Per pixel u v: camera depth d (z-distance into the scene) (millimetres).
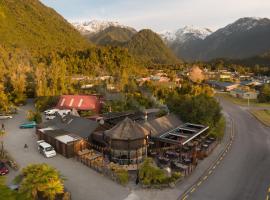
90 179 35031
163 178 33219
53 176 29547
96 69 169250
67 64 164875
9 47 179875
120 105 76375
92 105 73688
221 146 49594
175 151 43969
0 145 47750
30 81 104000
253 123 70000
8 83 94750
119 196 30891
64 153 42844
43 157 42469
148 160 35844
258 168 39844
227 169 39219
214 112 58000
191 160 40375
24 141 50312
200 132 48750
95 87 111812
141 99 85250
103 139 44406
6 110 73875
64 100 76500
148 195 31188
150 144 44625
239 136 57062
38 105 79500
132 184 33656
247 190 33125
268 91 112312
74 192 31719
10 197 23672
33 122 61438
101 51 195000
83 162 40062
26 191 27750
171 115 55156
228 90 142875
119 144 39188
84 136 45281
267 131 62125
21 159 41562
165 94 94625
